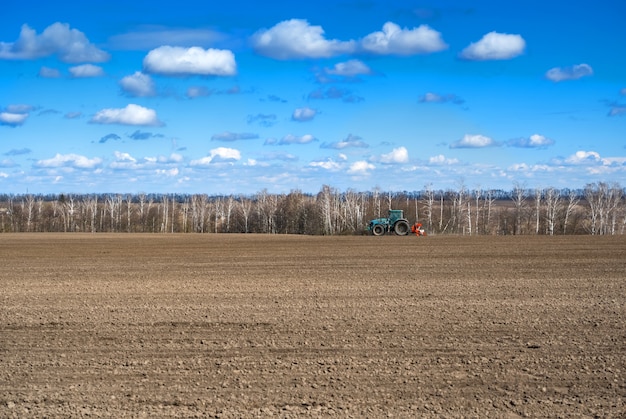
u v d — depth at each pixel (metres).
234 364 10.14
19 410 8.09
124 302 16.36
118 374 9.62
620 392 8.68
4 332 12.68
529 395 8.58
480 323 13.20
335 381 9.20
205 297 17.08
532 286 18.69
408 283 19.56
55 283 20.53
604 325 12.93
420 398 8.45
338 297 16.86
